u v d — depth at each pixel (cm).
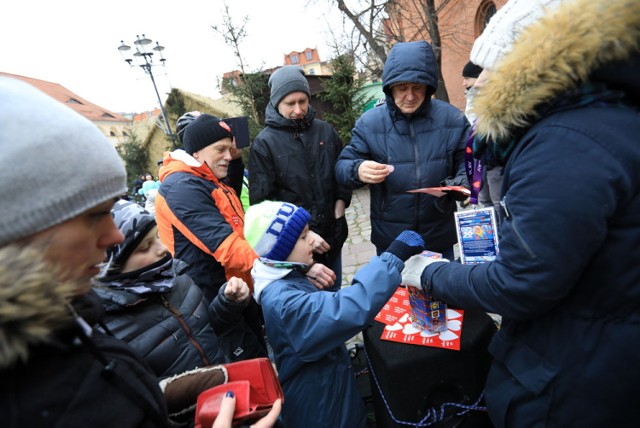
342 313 106
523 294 77
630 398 74
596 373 76
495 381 100
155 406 55
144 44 1009
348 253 430
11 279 40
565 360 79
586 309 76
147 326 111
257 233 124
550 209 70
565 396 81
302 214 128
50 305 43
